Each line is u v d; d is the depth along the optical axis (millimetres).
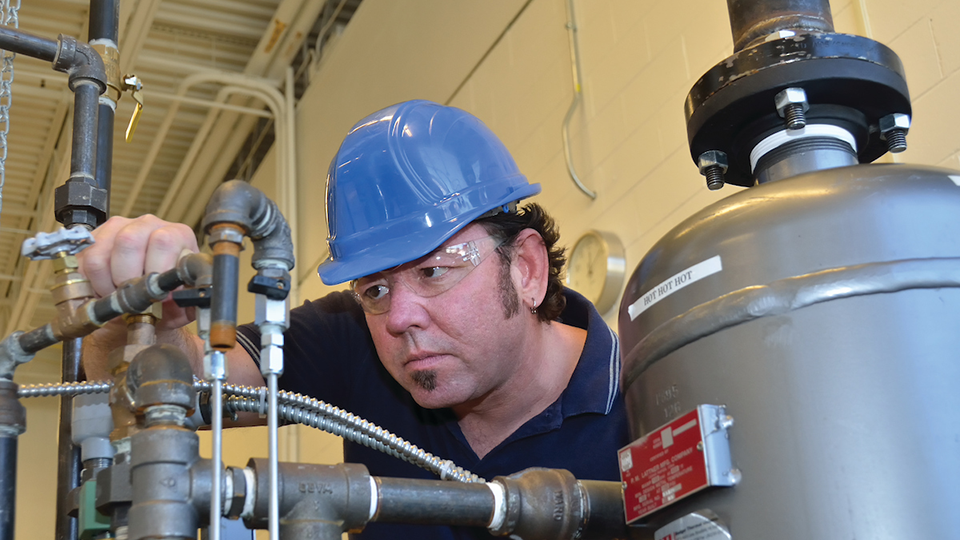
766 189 711
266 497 597
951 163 1816
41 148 5531
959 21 1850
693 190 2486
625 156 2783
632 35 2832
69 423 854
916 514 576
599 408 1137
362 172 1090
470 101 3662
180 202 6102
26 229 6328
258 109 5305
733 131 825
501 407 1182
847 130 801
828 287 622
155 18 4590
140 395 607
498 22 3543
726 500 636
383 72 4289
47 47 899
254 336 1261
